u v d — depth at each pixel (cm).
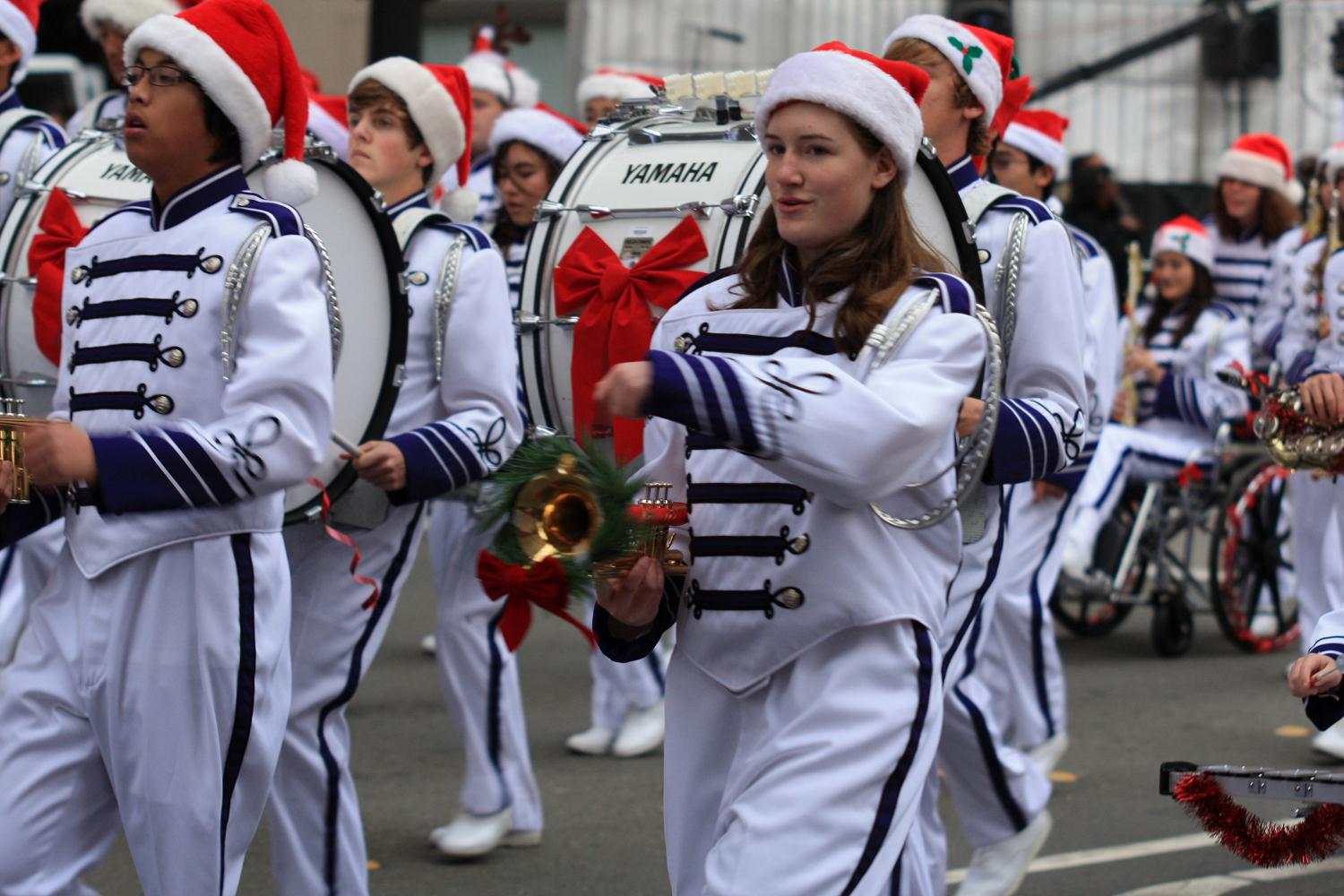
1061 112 2245
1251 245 1430
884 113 442
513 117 934
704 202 609
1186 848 815
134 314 498
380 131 734
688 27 2092
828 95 440
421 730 1030
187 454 475
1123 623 1415
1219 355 1284
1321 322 956
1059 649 1313
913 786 435
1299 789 457
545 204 647
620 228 628
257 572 497
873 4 2078
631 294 605
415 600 1455
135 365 495
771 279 457
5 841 493
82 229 752
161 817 495
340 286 649
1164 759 981
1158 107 2239
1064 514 883
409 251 697
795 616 434
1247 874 775
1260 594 1316
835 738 427
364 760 959
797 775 426
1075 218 1684
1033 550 872
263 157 620
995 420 440
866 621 433
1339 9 2200
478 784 783
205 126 507
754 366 409
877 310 433
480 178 1287
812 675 437
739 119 654
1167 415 1279
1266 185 1412
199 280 493
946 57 655
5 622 998
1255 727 1064
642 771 952
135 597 492
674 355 407
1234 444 1554
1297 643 1338
